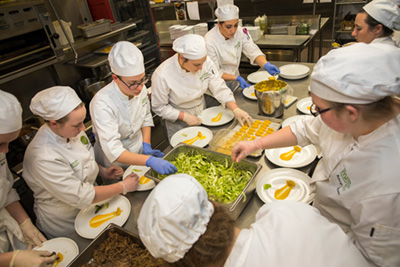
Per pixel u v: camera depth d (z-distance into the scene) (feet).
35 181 4.52
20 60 6.96
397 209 2.43
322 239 2.25
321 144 3.52
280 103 6.27
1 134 3.70
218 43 8.35
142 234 2.23
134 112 5.98
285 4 17.16
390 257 2.59
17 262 3.55
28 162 4.42
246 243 2.26
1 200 4.21
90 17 10.33
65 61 9.08
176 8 15.17
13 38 7.27
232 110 6.73
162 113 7.01
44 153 4.28
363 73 2.30
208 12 17.33
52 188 4.35
